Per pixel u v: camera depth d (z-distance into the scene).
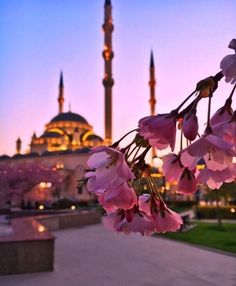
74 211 32.34
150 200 1.15
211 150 0.84
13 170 49.03
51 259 10.66
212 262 12.36
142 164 1.04
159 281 9.67
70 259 12.91
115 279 9.87
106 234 21.52
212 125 0.92
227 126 0.88
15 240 10.27
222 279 9.85
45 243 10.58
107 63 70.56
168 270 11.08
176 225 1.14
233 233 21.56
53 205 44.84
